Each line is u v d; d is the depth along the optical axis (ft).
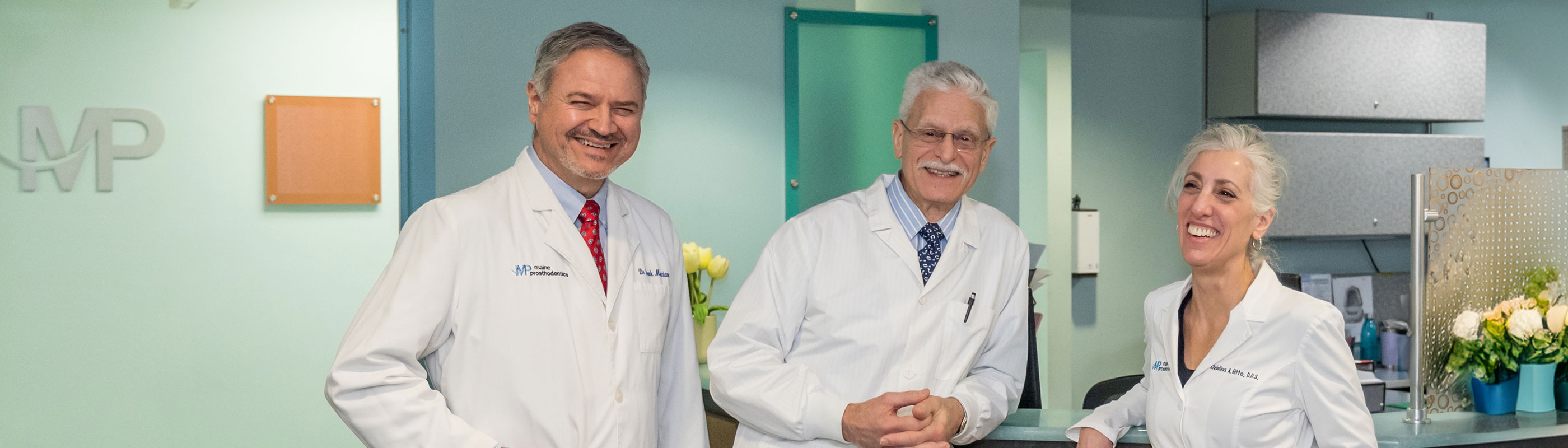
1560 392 7.16
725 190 10.91
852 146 11.21
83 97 9.07
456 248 5.09
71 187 9.05
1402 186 14.85
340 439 9.91
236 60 9.47
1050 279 14.16
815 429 5.82
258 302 9.59
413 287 4.94
